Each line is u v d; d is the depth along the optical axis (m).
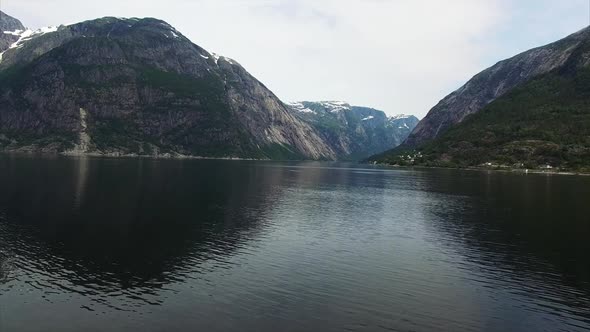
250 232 65.06
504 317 36.38
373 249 57.41
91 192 98.25
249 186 134.75
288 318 34.50
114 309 35.16
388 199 112.88
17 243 53.00
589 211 92.62
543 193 129.25
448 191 135.62
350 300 38.81
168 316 34.12
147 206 83.69
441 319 35.59
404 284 43.69
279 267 47.75
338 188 143.12
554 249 58.97
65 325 32.16
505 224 77.00
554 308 38.59
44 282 40.62
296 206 94.00
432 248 58.69
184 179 144.62
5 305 35.28
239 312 35.28
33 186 103.81
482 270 49.09
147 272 44.44
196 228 65.94
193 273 44.69
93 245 53.59
